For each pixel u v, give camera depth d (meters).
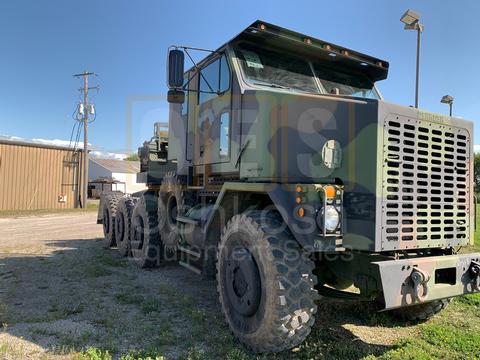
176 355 3.44
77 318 4.28
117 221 8.27
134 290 5.44
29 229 12.98
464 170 3.61
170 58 4.60
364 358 3.43
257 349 3.47
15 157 22.25
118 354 3.41
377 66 5.27
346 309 4.70
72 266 6.86
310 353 3.48
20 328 3.94
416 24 8.23
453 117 3.57
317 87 4.94
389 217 3.17
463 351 3.61
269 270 3.36
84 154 25.75
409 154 3.30
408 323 4.35
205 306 4.76
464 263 3.44
